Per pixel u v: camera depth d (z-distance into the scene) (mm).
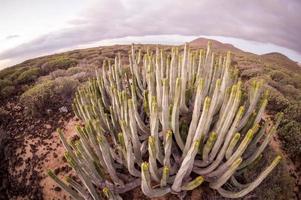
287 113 6469
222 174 3129
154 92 3611
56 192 4660
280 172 4262
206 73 3764
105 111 5035
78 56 17938
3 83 11094
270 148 4777
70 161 2832
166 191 3086
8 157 5984
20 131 6883
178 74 3590
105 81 5023
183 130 3402
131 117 2971
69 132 6188
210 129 3568
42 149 5855
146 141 3738
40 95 7719
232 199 3426
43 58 20375
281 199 3967
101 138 2959
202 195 3357
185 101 3814
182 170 2771
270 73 10633
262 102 3410
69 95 8055
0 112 8125
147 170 2582
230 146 2807
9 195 5113
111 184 3336
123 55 17297
